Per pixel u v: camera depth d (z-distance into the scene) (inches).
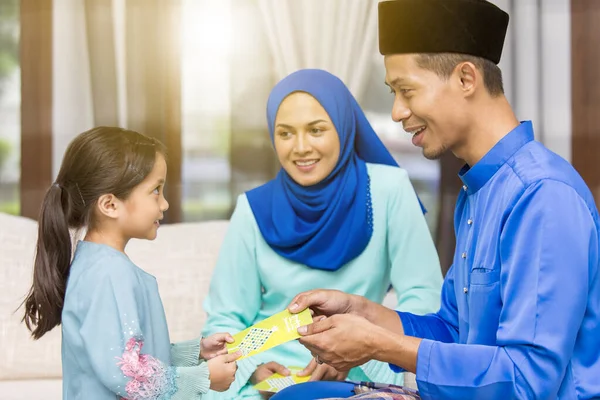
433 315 69.5
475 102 59.0
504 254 54.9
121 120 123.5
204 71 125.8
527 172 56.0
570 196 53.9
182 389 60.7
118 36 123.3
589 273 54.1
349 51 123.6
